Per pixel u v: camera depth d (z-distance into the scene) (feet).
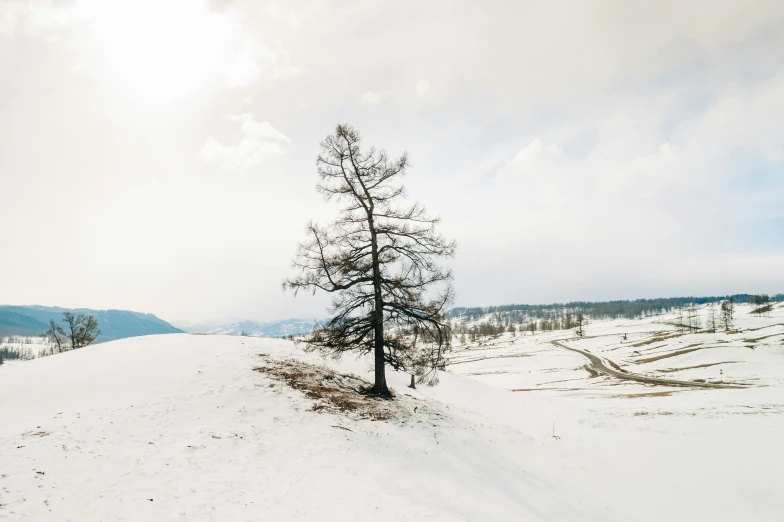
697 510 38.29
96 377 56.39
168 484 29.40
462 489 36.76
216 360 65.21
